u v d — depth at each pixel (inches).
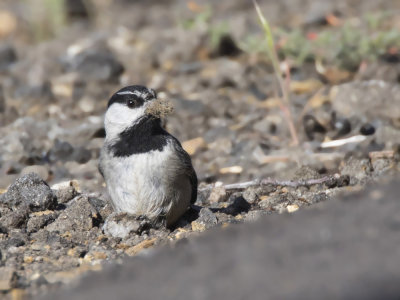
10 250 307.0
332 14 756.6
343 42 621.3
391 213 237.6
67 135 517.3
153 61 702.5
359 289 191.5
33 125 535.5
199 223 333.1
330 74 607.5
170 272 227.6
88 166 472.1
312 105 550.6
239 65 658.8
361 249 214.5
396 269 198.7
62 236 329.1
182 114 560.1
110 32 816.9
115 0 976.3
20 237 322.0
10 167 468.8
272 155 467.2
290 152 464.4
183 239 297.9
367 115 520.1
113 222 325.7
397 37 610.5
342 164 436.8
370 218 236.8
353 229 230.4
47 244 313.7
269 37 462.9
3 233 330.6
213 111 569.0
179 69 679.7
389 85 531.2
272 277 206.7
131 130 324.2
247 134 516.4
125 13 932.6
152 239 311.9
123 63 714.2
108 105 333.7
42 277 272.4
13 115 586.6
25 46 826.8
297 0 910.4
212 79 637.3
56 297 236.7
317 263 210.2
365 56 613.3
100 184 437.4
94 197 389.1
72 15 924.0
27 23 901.2
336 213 250.2
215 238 257.0
